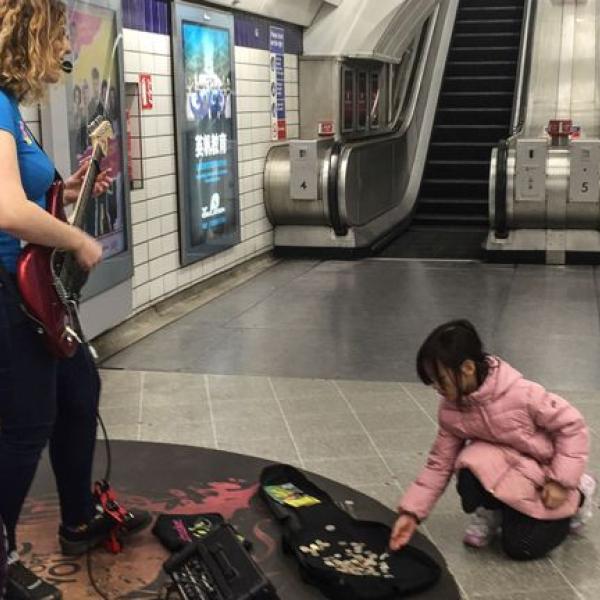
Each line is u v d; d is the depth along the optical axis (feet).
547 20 38.75
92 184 8.06
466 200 35.94
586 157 25.98
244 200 26.13
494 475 8.82
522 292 22.84
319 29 30.50
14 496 7.55
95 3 14.83
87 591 8.06
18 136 6.96
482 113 39.55
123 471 10.73
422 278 24.97
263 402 14.14
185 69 20.99
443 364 8.57
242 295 22.86
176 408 13.84
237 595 7.27
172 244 21.20
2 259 7.11
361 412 13.61
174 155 21.06
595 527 9.73
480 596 8.30
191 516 9.29
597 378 15.35
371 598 7.75
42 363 7.32
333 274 25.75
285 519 9.23
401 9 30.94
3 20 6.70
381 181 31.71
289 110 29.81
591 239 26.76
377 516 9.60
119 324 18.53
